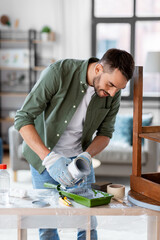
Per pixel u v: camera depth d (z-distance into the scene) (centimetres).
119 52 154
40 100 176
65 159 158
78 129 194
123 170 428
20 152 430
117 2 632
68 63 180
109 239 237
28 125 175
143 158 423
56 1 637
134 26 617
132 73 155
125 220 150
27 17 650
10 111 670
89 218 149
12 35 658
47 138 191
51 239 184
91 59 182
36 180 197
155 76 631
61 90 178
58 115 186
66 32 638
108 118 203
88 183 189
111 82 156
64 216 149
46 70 179
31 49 644
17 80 667
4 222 148
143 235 242
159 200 151
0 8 653
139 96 166
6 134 668
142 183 162
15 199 160
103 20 625
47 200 159
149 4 625
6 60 645
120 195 165
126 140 455
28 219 149
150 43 631
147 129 169
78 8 630
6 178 157
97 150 198
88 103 187
